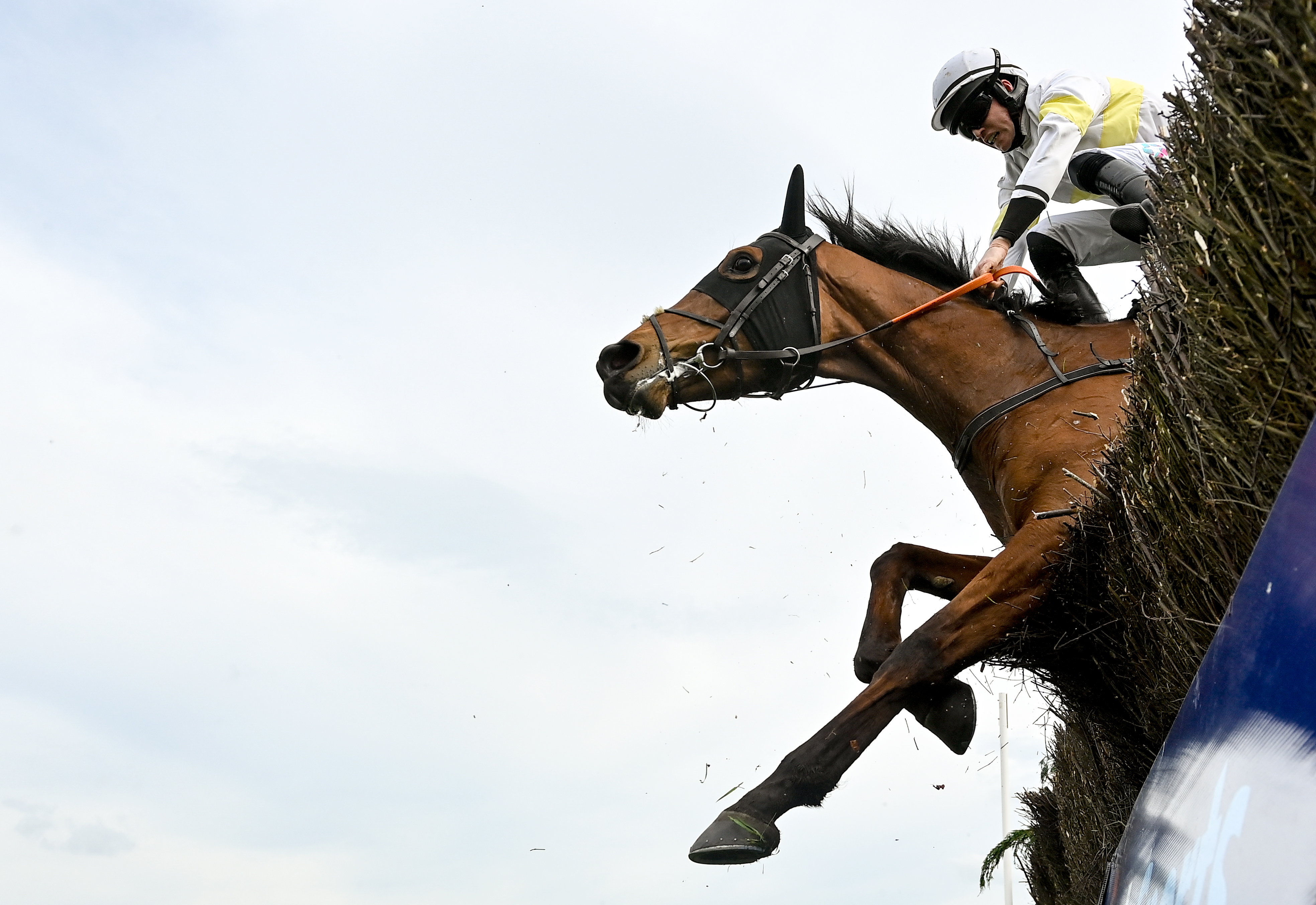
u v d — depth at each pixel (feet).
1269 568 5.30
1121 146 12.11
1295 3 5.06
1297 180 5.28
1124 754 9.84
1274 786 4.99
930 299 12.00
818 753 9.70
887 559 12.15
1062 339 11.37
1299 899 4.54
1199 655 7.27
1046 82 12.99
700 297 12.24
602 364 12.13
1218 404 6.27
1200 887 5.58
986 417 11.06
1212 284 6.11
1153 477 7.36
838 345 12.03
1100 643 9.41
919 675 9.74
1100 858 13.53
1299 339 5.57
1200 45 5.87
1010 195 13.78
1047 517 9.65
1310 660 4.85
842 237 12.98
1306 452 5.10
